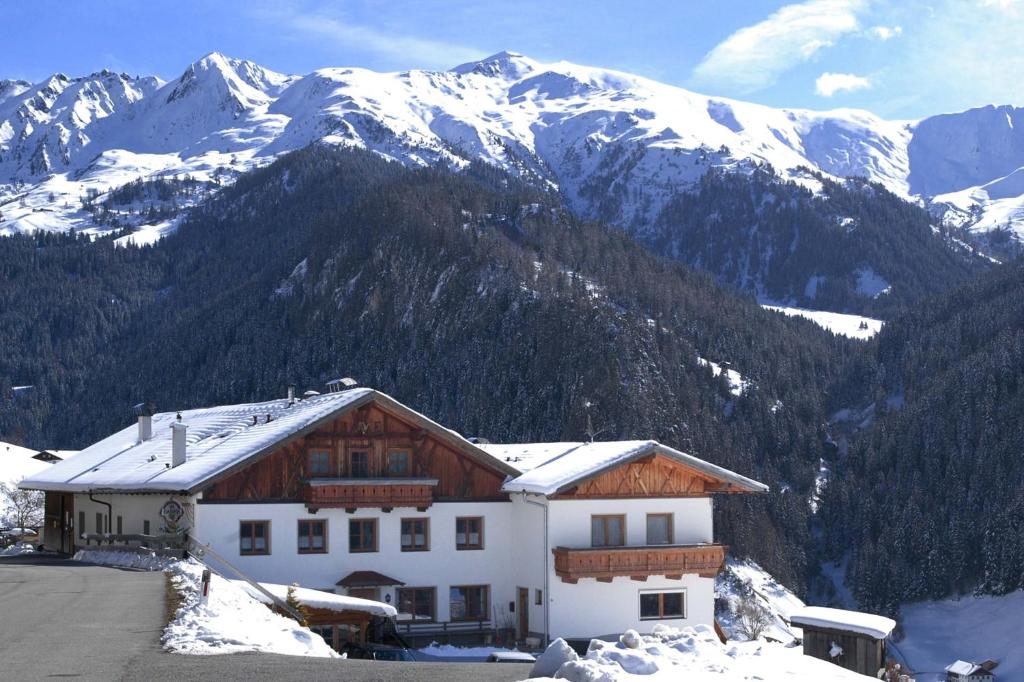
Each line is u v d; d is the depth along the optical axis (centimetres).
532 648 4541
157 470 4881
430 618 4734
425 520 4772
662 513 4731
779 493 15975
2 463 9981
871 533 15550
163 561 3809
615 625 4584
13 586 3092
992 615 12938
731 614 10638
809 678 1423
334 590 4584
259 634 2123
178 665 1727
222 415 5838
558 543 4572
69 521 5919
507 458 5269
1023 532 13275
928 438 17038
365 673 1678
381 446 4772
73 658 1789
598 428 15850
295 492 4628
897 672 3238
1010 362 17312
